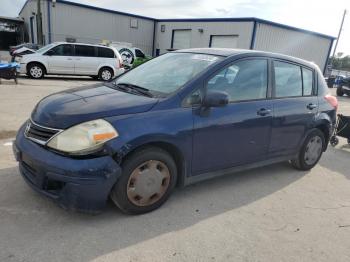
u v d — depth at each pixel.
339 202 4.14
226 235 3.15
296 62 4.64
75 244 2.79
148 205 3.34
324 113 4.96
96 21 28.02
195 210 3.56
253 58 4.05
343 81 19.75
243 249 2.96
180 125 3.29
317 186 4.60
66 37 26.88
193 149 3.48
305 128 4.73
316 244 3.16
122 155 2.93
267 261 2.83
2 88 10.96
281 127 4.34
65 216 3.17
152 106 3.21
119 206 3.17
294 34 26.61
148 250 2.81
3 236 2.81
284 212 3.73
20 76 15.45
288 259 2.88
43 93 10.42
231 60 3.81
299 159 4.97
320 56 30.09
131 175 3.11
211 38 26.94
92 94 3.52
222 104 3.43
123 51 21.53
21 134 3.31
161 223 3.23
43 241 2.79
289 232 3.32
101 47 16.08
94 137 2.84
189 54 4.18
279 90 4.35
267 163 4.44
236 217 3.51
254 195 4.10
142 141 3.03
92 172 2.80
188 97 3.41
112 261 2.63
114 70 16.30
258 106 4.00
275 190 4.32
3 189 3.57
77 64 15.53
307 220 3.60
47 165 2.83
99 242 2.85
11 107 7.83
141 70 4.27
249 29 24.03
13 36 38.16
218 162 3.79
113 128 2.92
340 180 4.93
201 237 3.07
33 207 3.27
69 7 26.42
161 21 31.17
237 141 3.87
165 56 4.44
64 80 15.30
